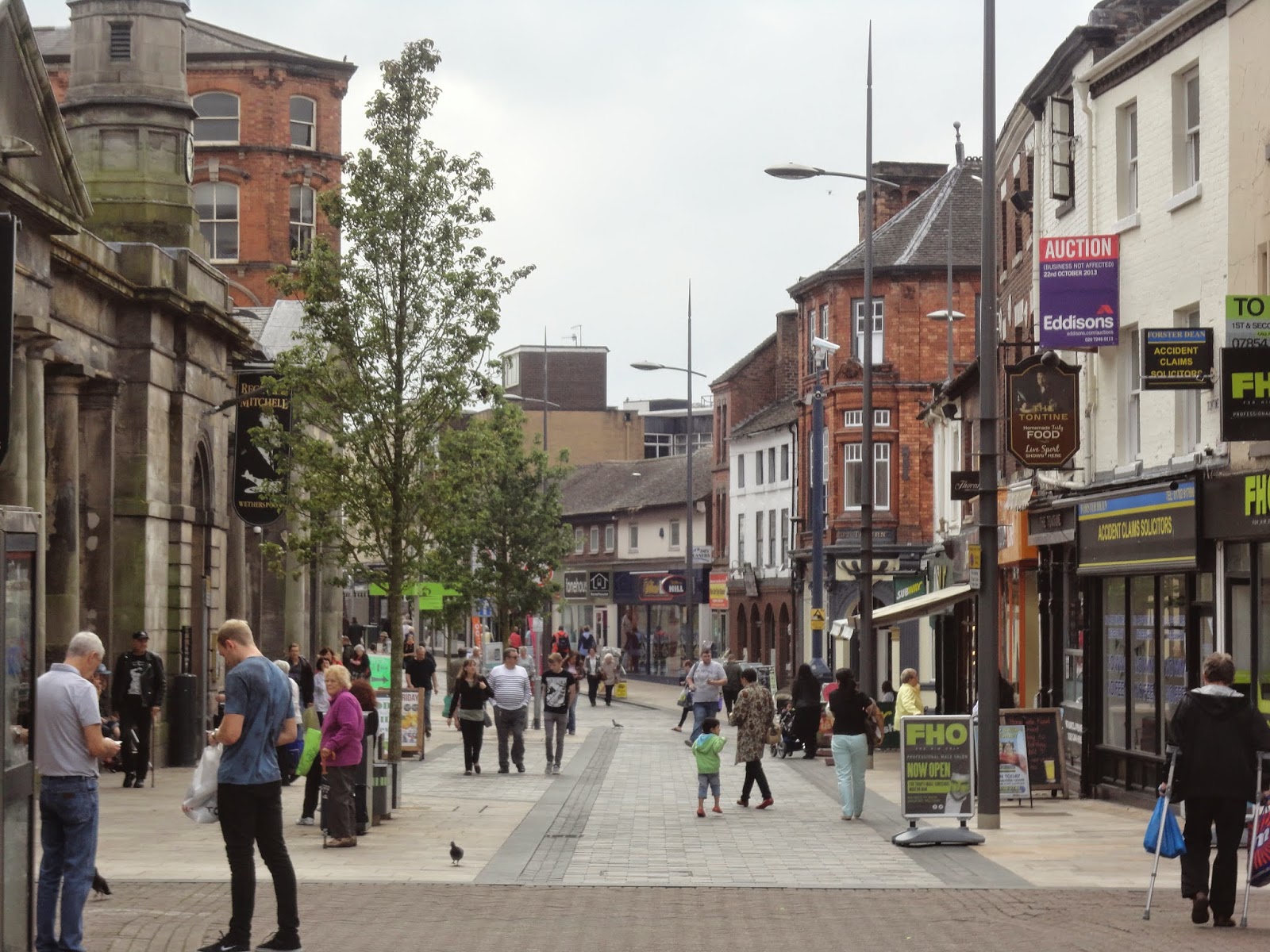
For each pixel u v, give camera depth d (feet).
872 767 116.67
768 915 51.57
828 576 244.63
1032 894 56.39
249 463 118.73
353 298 86.69
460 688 108.99
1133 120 96.89
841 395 244.42
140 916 49.26
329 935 46.50
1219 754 48.57
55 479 97.76
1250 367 70.23
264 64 239.91
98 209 120.67
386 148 87.25
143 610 107.14
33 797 39.93
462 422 93.56
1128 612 92.43
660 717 195.00
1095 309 93.61
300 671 114.73
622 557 353.92
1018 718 90.48
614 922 49.80
